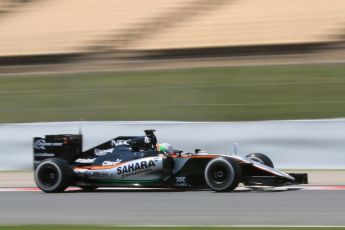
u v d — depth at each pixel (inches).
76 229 880.3
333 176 1691.7
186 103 2518.5
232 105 2413.9
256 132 1907.0
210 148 1939.0
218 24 3752.5
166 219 995.3
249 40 3501.5
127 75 2972.4
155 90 2662.4
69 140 1485.0
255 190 1396.4
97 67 3476.9
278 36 3481.8
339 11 3644.2
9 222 1011.9
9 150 2063.2
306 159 1862.7
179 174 1406.3
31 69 3570.4
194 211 1076.5
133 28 3880.4
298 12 3715.6
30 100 2659.9
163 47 3580.2
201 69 2952.8
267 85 2620.6
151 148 1464.1
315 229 840.9
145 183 1424.7
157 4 4146.2
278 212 1040.8
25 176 1881.2
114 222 975.0
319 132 1852.9
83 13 4212.6
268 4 3919.8
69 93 2704.2
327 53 3218.5
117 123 2003.0
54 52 3710.6
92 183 1469.0
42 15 4293.8
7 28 4170.8
